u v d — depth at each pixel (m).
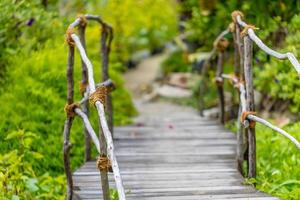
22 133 5.47
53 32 7.48
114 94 8.45
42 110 6.54
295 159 5.68
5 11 6.67
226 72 8.99
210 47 9.34
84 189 5.02
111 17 10.66
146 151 6.42
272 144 6.15
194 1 9.23
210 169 5.68
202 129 7.54
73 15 8.69
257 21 7.70
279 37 7.58
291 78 6.63
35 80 6.91
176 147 6.58
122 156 6.21
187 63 11.27
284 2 7.54
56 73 7.01
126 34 11.25
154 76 12.90
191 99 10.33
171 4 13.05
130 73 13.88
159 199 4.72
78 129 6.59
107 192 4.16
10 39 6.90
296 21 6.80
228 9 8.30
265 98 8.00
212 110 8.97
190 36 9.76
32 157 6.01
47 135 6.36
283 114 7.74
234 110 8.16
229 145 6.65
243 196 4.78
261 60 7.26
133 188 5.09
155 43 15.15
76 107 4.84
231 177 5.41
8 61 6.88
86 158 6.11
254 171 5.22
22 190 5.21
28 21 7.07
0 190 4.95
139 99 11.46
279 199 4.66
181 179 5.36
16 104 6.48
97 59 8.55
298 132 6.30
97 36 8.67
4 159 5.20
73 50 5.14
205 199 4.71
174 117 8.66
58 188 5.46
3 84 6.73
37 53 7.16
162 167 5.79
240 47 5.72
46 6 7.87
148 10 12.56
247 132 5.46
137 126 7.83
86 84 6.04
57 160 6.17
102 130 4.11
